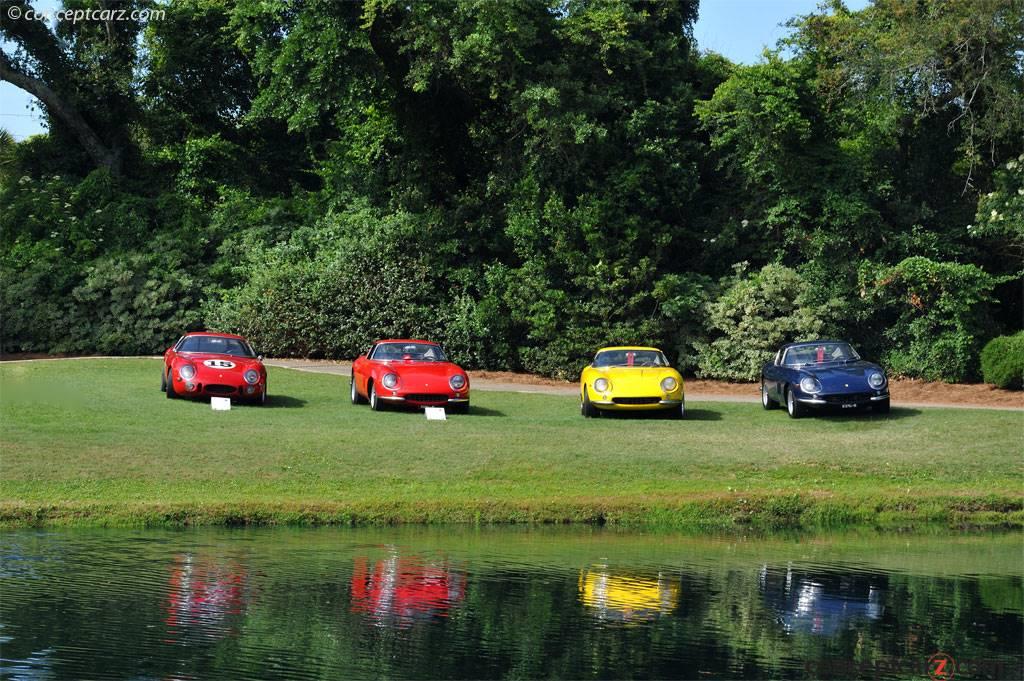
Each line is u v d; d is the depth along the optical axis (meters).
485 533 13.51
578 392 28.56
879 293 30.70
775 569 11.54
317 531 13.41
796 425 21.30
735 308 31.78
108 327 36.72
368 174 38.81
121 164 45.84
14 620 8.99
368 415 21.88
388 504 14.44
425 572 11.09
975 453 18.44
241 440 18.02
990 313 32.44
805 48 33.56
